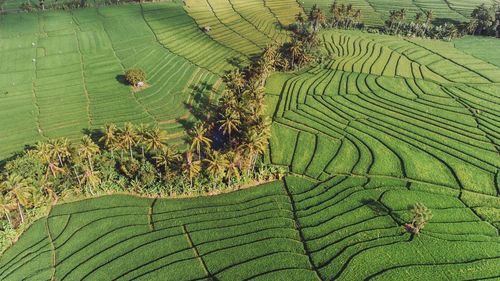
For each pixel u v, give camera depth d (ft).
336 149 335.06
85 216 283.79
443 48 515.91
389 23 559.79
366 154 327.47
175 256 251.80
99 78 454.40
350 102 396.16
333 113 380.58
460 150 329.93
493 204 280.31
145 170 303.68
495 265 236.22
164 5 654.53
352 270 236.02
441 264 238.07
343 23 577.02
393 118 372.17
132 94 424.87
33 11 632.38
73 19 606.96
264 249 254.27
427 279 229.25
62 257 255.91
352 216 273.54
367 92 411.54
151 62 486.38
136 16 613.93
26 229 276.62
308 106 390.83
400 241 252.83
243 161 295.48
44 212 287.07
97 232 271.49
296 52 454.40
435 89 416.67
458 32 558.56
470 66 464.24
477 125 360.69
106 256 254.27
